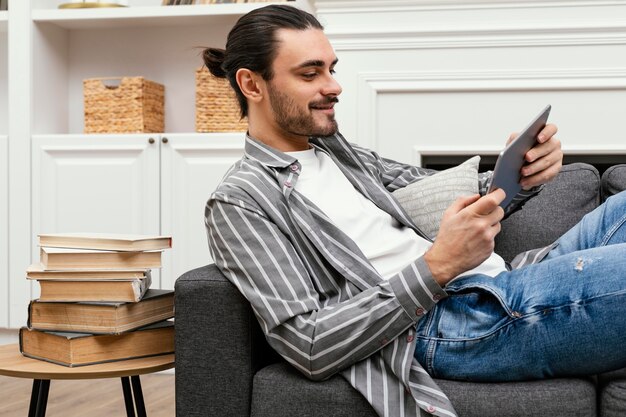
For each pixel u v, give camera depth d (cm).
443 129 280
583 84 270
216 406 136
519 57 273
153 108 320
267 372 135
